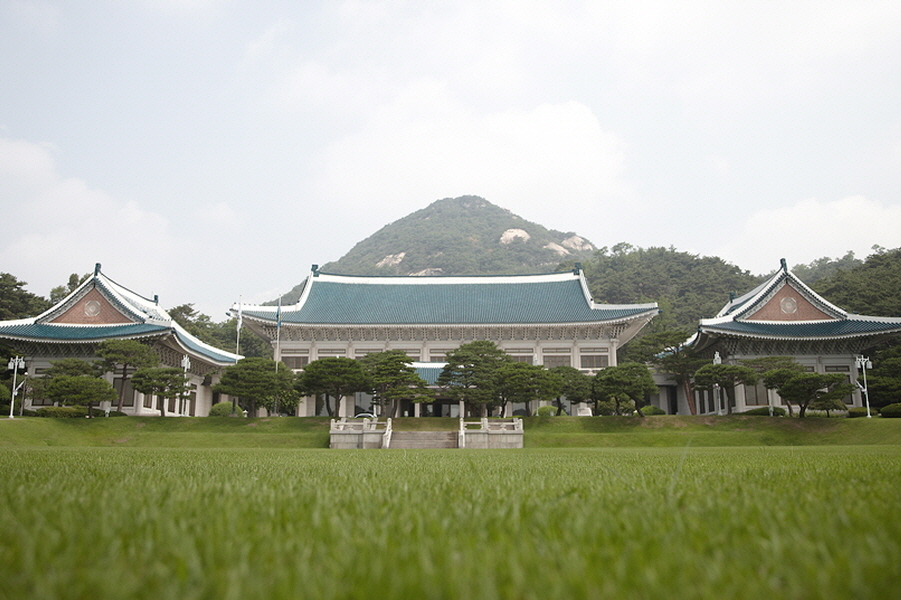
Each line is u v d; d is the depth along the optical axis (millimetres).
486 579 2949
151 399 64938
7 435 43844
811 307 69000
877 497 5957
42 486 7566
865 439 44219
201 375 76938
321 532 4285
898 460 15477
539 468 12648
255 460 17609
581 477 9742
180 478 9211
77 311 65500
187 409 74500
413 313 75500
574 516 4926
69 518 4840
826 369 67125
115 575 3102
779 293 69625
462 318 73688
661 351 67875
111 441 45531
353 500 6043
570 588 2881
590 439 45625
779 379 53312
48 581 3020
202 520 4758
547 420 52688
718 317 75312
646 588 2859
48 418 49906
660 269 148500
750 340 66625
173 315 104188
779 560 3379
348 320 73750
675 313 131000
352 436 44500
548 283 80938
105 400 54844
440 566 3330
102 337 60469
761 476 9164
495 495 6582
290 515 5055
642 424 51656
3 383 60000
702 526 4438
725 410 69125
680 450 29406
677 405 78875
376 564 3309
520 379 54625
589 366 73250
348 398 71750
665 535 4086
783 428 48438
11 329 62812
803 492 6582
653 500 5992
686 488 7250
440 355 74188
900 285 91750
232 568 3248
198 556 3609
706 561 3395
